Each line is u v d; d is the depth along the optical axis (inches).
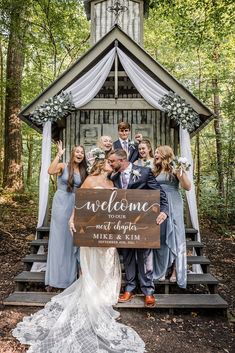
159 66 239.0
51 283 178.2
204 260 203.8
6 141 449.7
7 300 168.6
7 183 442.6
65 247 179.3
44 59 472.4
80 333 135.7
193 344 138.3
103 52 241.8
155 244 159.9
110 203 161.0
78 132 283.7
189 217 238.4
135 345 131.3
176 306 165.2
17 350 127.0
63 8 412.5
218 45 414.3
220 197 411.2
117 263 163.8
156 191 161.9
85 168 184.7
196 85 461.1
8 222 350.6
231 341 141.8
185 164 178.9
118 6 281.6
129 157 216.7
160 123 281.9
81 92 235.8
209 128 536.7
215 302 167.6
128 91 294.7
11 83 445.1
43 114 227.8
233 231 369.4
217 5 346.9
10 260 253.8
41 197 230.2
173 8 386.0
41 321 146.3
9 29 417.1
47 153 230.4
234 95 406.9
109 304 158.4
